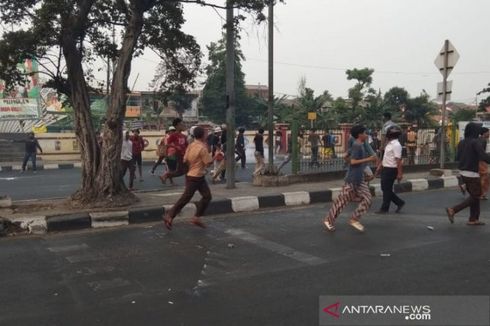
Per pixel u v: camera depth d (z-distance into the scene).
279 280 5.15
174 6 10.30
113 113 9.17
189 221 8.51
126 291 4.87
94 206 8.86
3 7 8.60
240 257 6.10
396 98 42.97
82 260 6.03
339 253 6.24
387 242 6.79
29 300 4.64
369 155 7.55
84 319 4.18
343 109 33.56
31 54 9.13
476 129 7.82
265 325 3.98
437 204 10.22
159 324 4.05
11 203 9.40
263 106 31.81
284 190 11.12
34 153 19.45
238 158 18.38
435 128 16.41
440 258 5.93
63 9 8.38
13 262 5.97
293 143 12.45
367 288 4.85
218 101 45.31
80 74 9.27
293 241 6.93
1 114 30.72
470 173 7.80
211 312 4.29
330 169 13.09
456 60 13.59
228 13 9.91
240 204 9.63
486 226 7.83
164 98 11.57
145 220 8.55
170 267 5.68
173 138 12.68
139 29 9.23
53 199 10.59
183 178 15.12
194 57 11.11
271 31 11.95
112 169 9.16
